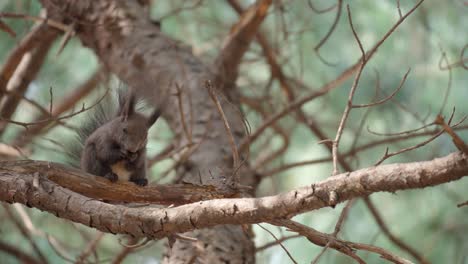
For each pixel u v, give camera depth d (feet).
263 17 35.91
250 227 29.81
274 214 18.80
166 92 31.24
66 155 31.96
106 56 36.58
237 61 36.99
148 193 23.17
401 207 42.04
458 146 16.55
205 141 31.89
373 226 41.14
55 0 36.37
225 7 46.88
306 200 18.35
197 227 19.57
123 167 28.78
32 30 35.65
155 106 32.19
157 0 46.32
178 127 33.37
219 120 32.94
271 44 44.01
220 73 35.70
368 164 42.75
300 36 39.40
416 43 42.32
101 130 29.58
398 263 18.84
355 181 17.88
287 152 45.78
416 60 42.16
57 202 20.48
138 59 35.19
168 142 42.04
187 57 35.68
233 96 36.35
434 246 39.19
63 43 34.68
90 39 37.24
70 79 45.47
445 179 16.85
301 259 39.40
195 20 43.29
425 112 41.55
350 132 44.32
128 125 28.58
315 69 44.65
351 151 33.65
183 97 33.73
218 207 19.24
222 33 44.01
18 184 20.89
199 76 34.37
